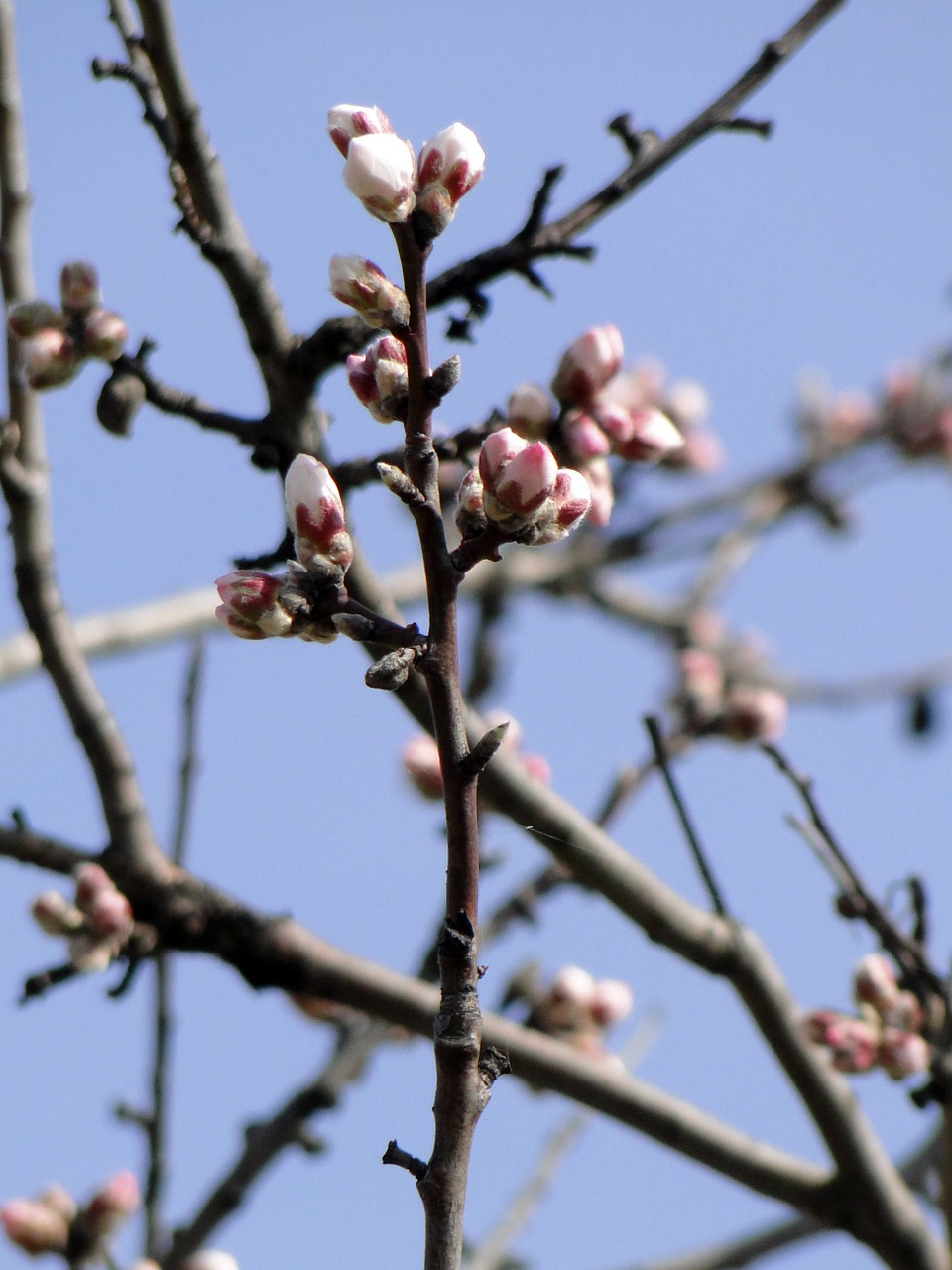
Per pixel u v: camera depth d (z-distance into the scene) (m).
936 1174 6.78
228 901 5.84
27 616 5.92
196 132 5.45
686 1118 5.89
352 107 4.16
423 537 3.55
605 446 5.31
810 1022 5.87
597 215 5.94
